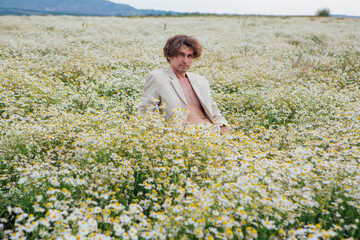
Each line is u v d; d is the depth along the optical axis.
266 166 2.46
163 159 2.56
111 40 13.06
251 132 3.99
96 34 14.86
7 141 3.05
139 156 2.75
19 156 2.90
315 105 4.96
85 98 5.00
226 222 1.74
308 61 9.15
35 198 2.21
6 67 6.45
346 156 2.75
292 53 10.88
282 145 3.50
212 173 2.30
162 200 2.21
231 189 2.04
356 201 2.10
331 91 5.73
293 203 2.22
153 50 10.50
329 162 2.51
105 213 1.90
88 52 9.04
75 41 12.03
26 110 4.45
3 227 1.97
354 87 6.43
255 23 23.41
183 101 3.36
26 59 7.96
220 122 3.61
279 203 2.04
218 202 1.98
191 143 2.84
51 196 2.00
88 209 1.92
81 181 2.21
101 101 4.83
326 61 8.89
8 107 4.28
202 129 3.03
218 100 5.49
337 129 3.50
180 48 3.29
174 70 3.51
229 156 2.59
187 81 3.60
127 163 2.53
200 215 1.82
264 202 1.99
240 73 7.43
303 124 4.13
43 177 2.39
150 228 1.84
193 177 2.43
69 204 2.11
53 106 4.53
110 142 2.90
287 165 2.48
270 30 18.39
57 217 1.78
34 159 2.84
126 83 6.08
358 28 19.25
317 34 15.36
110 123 3.51
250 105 5.43
